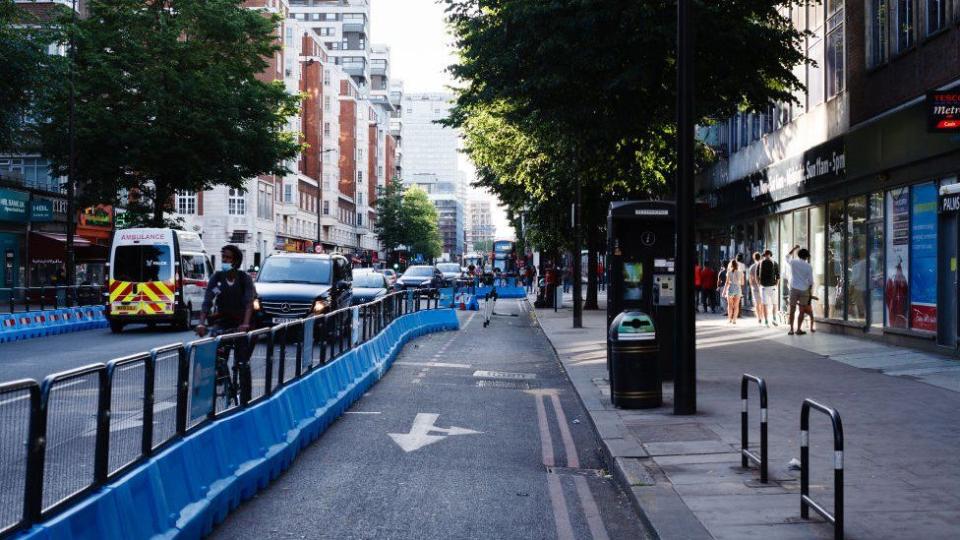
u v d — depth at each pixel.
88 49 35.19
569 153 20.88
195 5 36.41
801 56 18.59
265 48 38.72
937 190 17.06
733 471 7.82
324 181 100.44
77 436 4.75
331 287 22.66
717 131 35.59
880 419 10.27
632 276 13.72
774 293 27.75
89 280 49.81
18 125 27.19
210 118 35.25
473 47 18.80
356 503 7.21
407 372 16.98
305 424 9.48
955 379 13.64
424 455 9.23
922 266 17.75
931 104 13.20
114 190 37.19
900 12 18.86
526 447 9.73
